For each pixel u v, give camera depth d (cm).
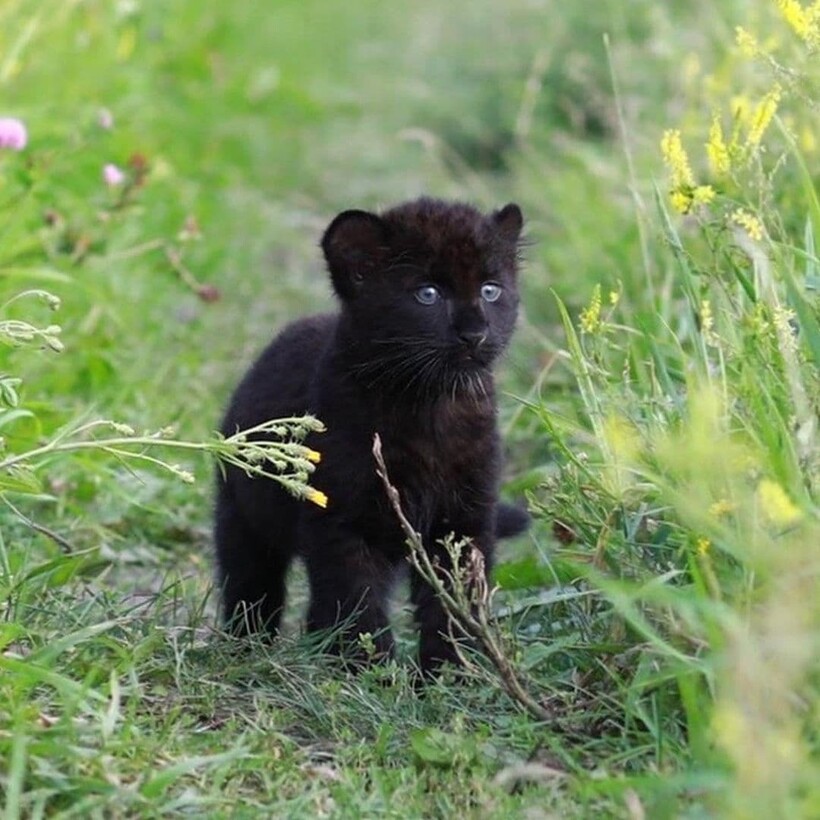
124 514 1223
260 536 1071
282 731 834
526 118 1980
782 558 716
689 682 722
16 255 1414
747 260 938
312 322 1091
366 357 986
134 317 1532
